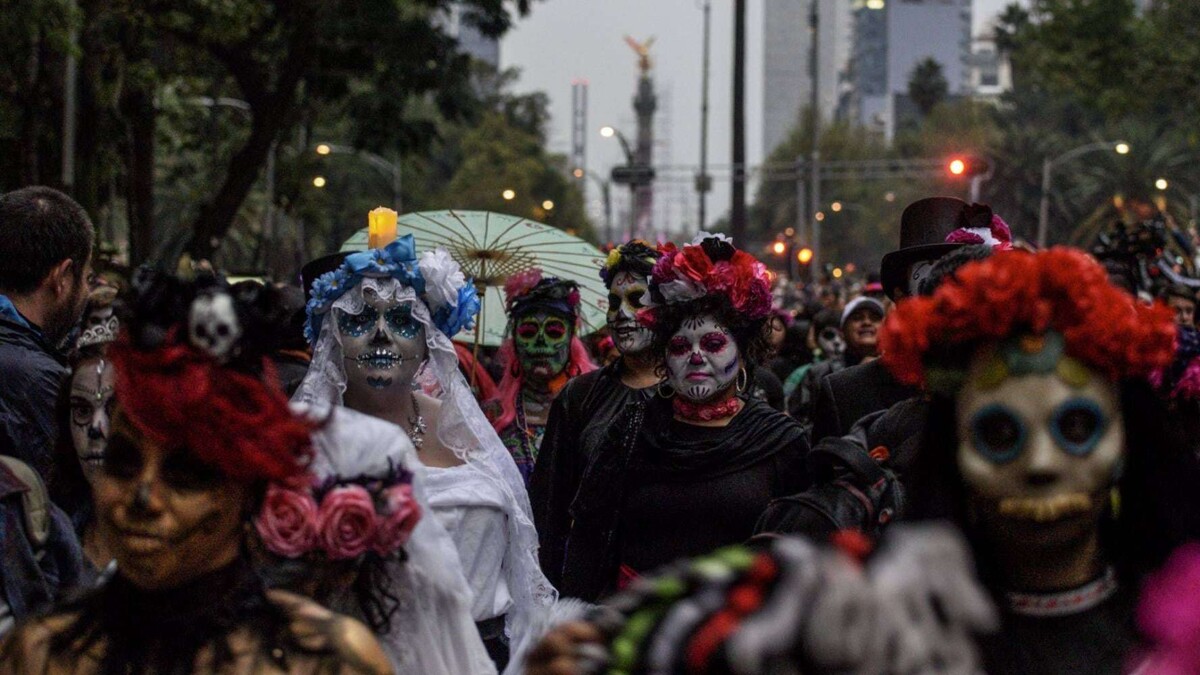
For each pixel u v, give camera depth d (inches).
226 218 1109.7
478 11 1253.1
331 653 122.0
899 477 164.2
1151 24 1606.8
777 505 168.7
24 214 217.5
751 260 242.5
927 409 129.8
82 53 799.1
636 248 285.0
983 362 121.6
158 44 1195.9
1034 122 3585.1
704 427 241.6
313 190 2015.3
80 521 193.0
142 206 1103.0
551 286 327.3
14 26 758.5
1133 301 128.3
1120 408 124.0
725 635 96.6
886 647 96.1
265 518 155.9
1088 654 124.8
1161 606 116.1
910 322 122.7
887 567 97.0
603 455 242.1
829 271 1916.8
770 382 407.2
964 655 98.7
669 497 237.1
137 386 118.6
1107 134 2962.6
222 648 121.2
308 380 215.0
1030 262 119.6
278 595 125.8
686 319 239.6
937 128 4033.0
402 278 213.3
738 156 1537.9
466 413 217.2
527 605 215.9
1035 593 126.6
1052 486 120.0
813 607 95.6
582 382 287.3
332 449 159.5
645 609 102.3
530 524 217.9
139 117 1089.4
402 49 1202.6
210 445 118.6
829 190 4761.3
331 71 1221.1
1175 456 125.6
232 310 121.3
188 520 120.4
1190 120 1707.7
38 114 820.6
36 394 205.2
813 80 2399.1
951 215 266.4
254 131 1110.4
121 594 123.5
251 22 1018.7
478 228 373.4
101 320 268.2
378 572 163.8
